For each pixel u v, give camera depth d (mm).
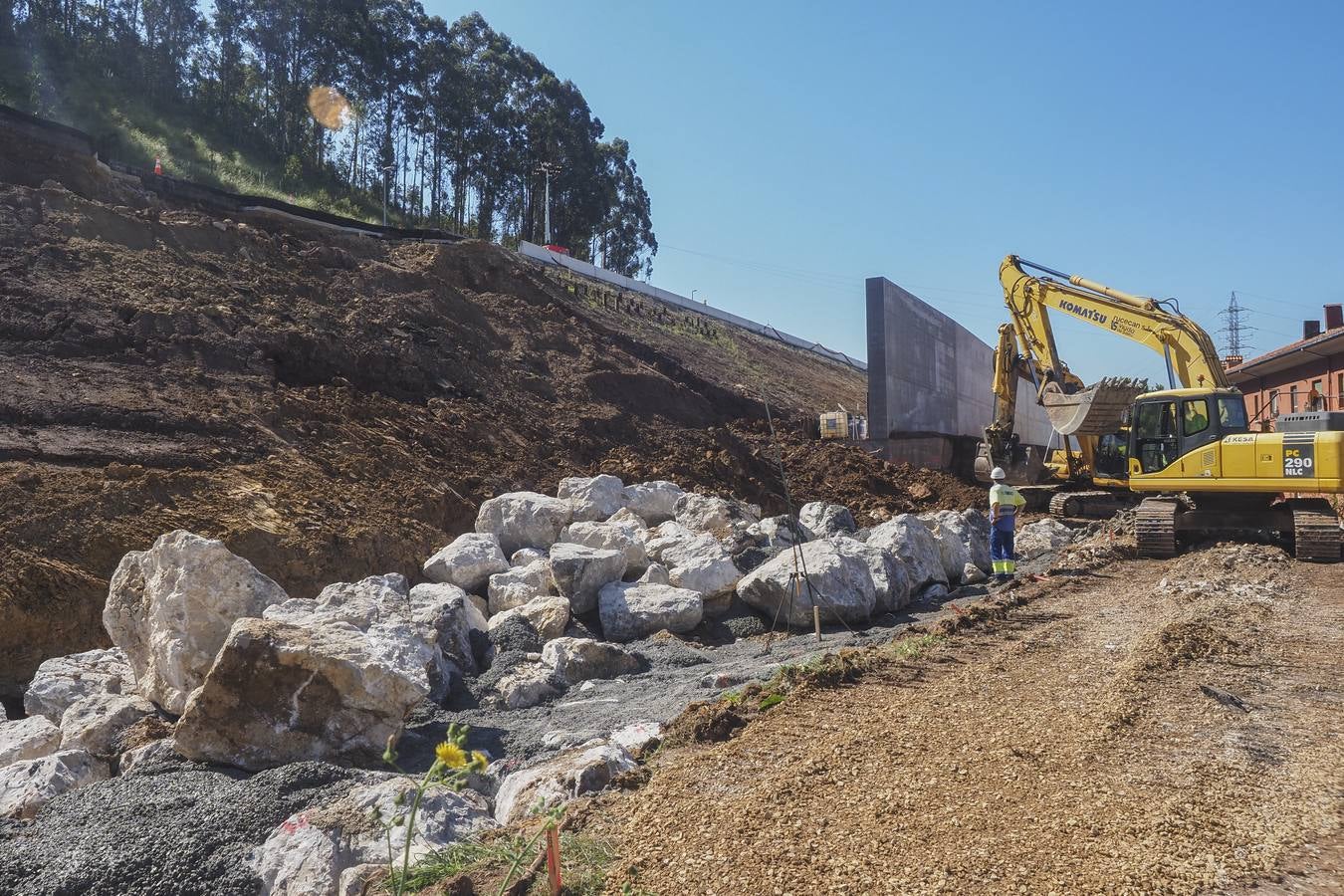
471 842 4340
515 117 76562
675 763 5203
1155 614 9359
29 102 42875
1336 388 31234
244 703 6062
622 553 11641
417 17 73250
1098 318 20359
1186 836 3926
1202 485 15039
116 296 15203
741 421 28156
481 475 16875
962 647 7918
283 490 12609
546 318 26375
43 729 6648
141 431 12508
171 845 4391
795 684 6711
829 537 13164
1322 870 3619
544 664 8734
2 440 10922
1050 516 21172
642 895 3580
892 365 28172
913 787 4559
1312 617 9172
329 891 4066
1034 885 3502
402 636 7449
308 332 17234
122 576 7727
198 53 63375
